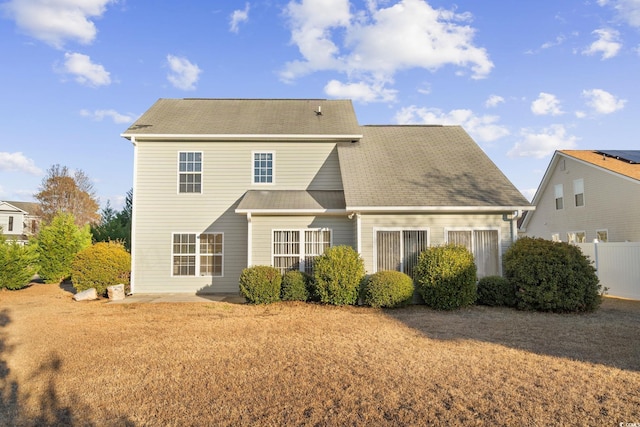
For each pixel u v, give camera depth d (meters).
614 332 8.92
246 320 10.27
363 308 12.15
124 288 15.32
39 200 45.06
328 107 19.91
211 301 13.86
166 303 13.38
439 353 7.16
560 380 5.77
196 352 7.29
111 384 5.72
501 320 10.34
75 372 6.25
